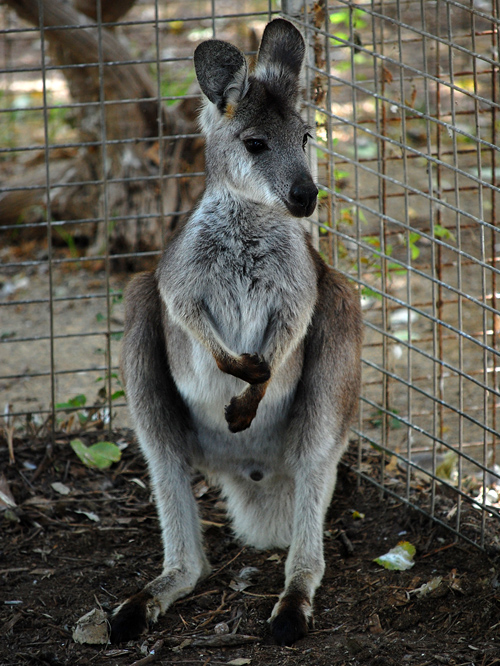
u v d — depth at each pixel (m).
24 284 12.80
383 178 7.02
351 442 8.51
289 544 6.90
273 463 6.66
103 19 11.98
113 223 12.86
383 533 7.04
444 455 8.45
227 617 5.90
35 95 19.03
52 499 7.48
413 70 6.50
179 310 6.05
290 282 6.05
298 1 7.57
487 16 6.21
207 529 7.24
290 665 5.23
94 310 12.10
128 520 7.21
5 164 16.05
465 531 6.79
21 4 11.28
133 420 6.55
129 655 5.43
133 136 12.38
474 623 5.62
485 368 6.98
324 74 7.16
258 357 5.69
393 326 11.24
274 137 5.91
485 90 16.02
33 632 5.72
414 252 8.16
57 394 9.98
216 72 6.07
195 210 6.26
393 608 5.85
